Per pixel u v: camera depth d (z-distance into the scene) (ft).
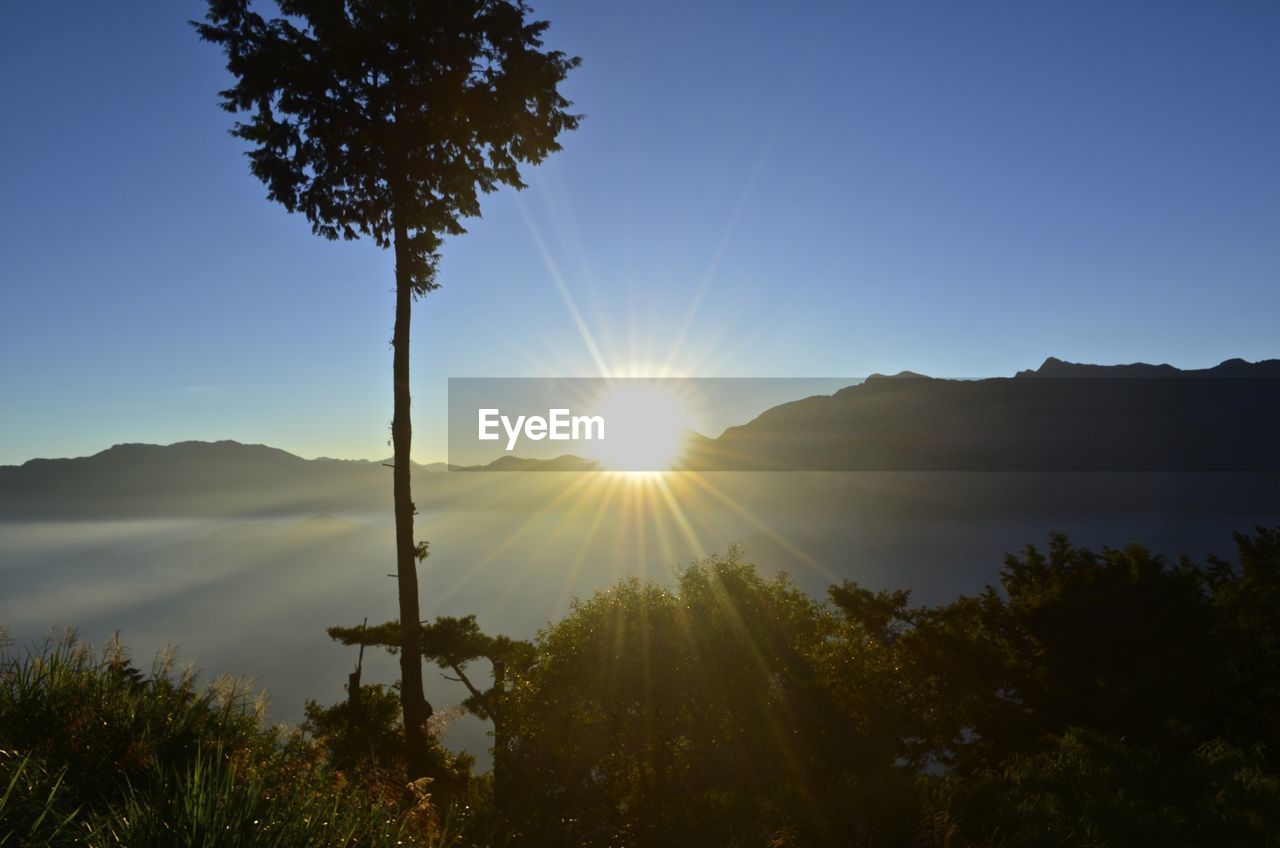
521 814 38.17
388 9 54.19
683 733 43.21
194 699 19.27
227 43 53.88
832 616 57.31
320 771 17.33
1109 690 71.26
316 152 56.59
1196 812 24.09
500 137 59.62
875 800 25.64
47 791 13.06
